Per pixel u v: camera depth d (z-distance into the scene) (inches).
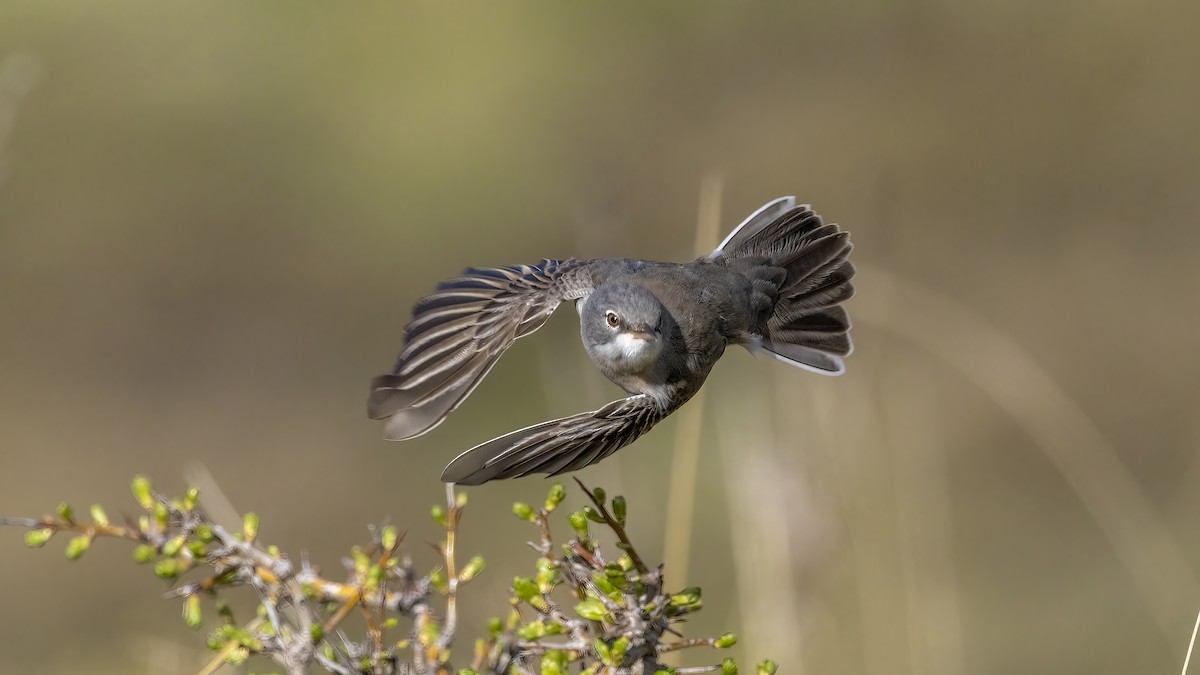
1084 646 487.5
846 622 354.3
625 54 852.0
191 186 768.9
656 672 209.2
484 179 795.4
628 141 813.2
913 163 782.5
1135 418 609.0
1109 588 512.1
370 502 604.7
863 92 823.7
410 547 524.1
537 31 845.8
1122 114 787.4
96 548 552.4
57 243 735.7
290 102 805.2
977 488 557.9
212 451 651.5
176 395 690.2
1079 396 622.5
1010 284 699.4
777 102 824.9
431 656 208.2
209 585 207.5
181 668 358.3
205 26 808.9
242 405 687.7
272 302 742.5
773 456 363.6
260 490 617.3
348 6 823.1
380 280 760.3
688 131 816.9
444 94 818.8
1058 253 717.9
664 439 514.3
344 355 727.1
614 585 208.5
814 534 356.2
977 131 791.1
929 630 356.5
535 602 209.5
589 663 211.0
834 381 410.9
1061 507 547.5
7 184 732.7
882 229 741.9
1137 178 758.5
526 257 772.6
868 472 380.8
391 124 808.3
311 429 666.2
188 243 753.6
